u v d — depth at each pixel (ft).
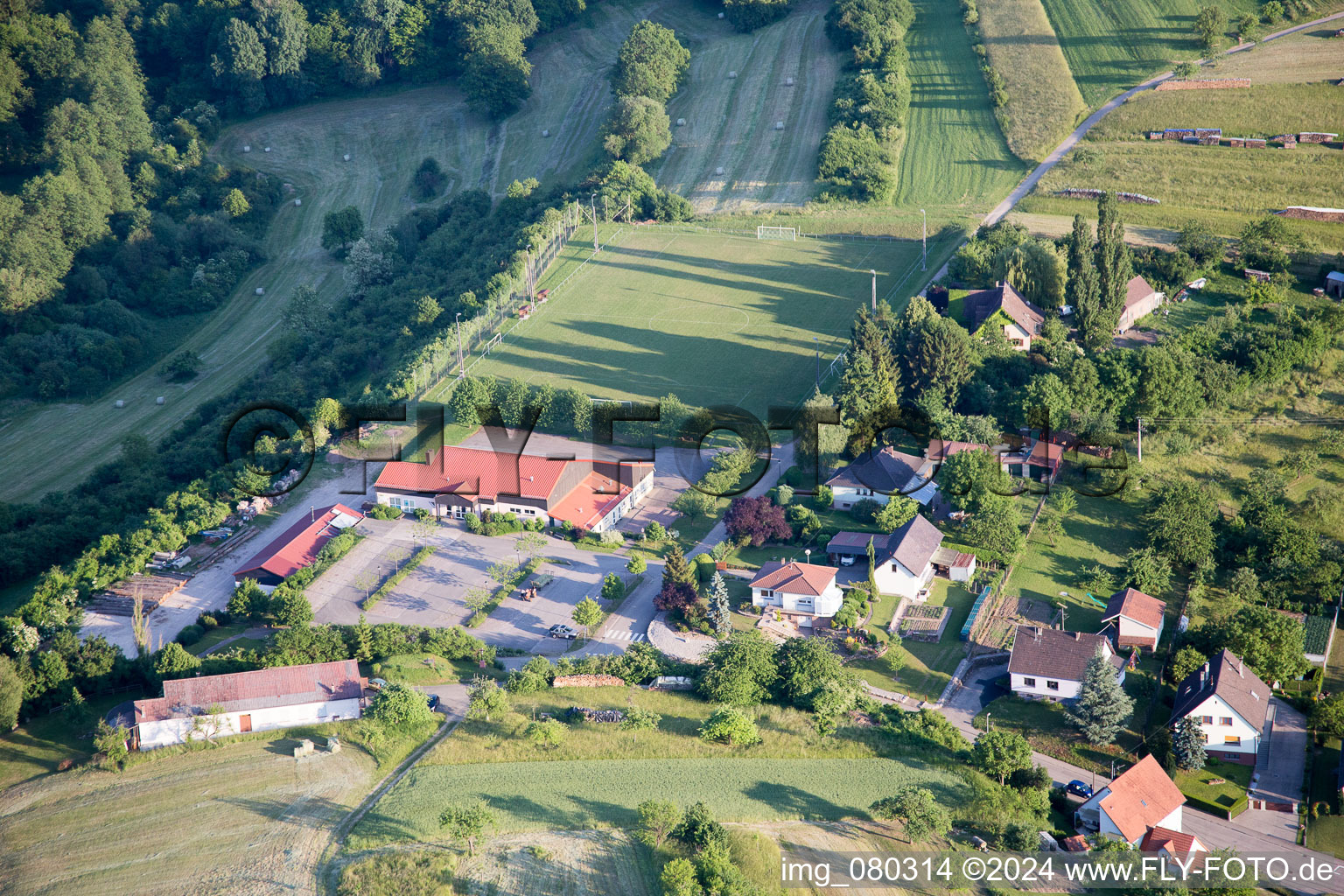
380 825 290.35
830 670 350.23
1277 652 364.79
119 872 281.54
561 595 419.74
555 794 300.61
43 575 456.86
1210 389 495.82
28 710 354.13
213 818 299.58
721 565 428.56
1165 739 339.98
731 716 323.37
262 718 341.21
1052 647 363.35
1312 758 339.77
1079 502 452.35
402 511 477.77
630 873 268.82
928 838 282.56
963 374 496.64
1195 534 416.46
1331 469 467.52
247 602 413.18
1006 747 313.12
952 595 409.28
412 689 339.57
